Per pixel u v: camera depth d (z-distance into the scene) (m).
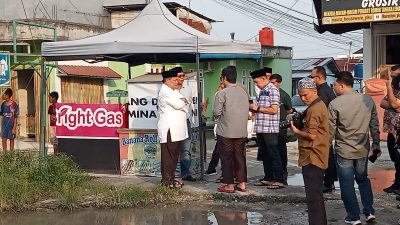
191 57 12.84
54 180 9.27
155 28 10.68
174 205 8.58
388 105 8.34
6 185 8.59
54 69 20.59
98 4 28.09
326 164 6.43
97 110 10.95
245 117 8.89
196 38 9.70
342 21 13.27
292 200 8.55
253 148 16.27
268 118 9.08
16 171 9.36
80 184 9.44
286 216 7.76
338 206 8.12
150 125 10.57
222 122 8.87
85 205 8.56
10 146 15.15
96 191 9.07
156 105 10.50
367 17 12.99
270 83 9.20
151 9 11.09
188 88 10.15
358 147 6.90
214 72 24.88
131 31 10.68
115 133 10.86
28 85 21.52
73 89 21.39
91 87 22.22
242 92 8.88
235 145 8.91
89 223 7.68
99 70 22.25
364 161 7.00
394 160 8.62
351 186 6.99
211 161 10.81
